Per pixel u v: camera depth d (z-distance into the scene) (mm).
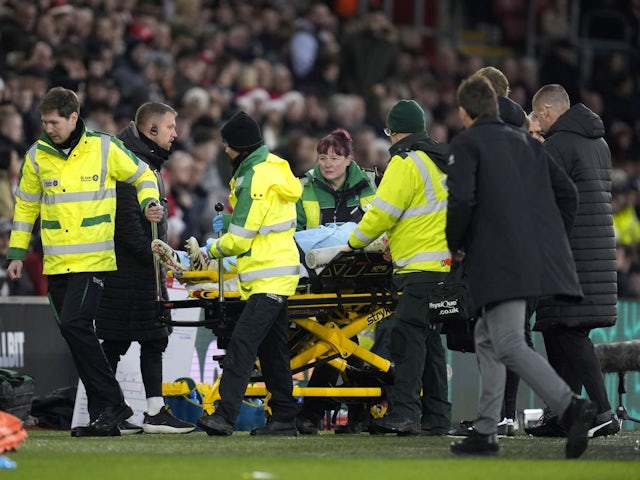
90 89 53031
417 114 31594
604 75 76750
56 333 39281
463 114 26516
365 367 34188
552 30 82250
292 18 68812
